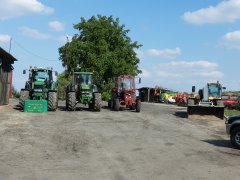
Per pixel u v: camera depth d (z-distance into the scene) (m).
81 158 10.39
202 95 27.80
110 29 57.47
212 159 10.80
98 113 22.94
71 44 54.78
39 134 13.98
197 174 8.93
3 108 23.36
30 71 24.00
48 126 16.12
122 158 10.52
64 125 16.64
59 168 9.21
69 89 25.02
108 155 10.87
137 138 14.08
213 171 9.27
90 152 11.22
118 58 56.78
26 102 21.80
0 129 14.66
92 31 56.84
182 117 23.61
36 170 8.95
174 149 12.16
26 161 9.83
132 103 26.08
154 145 12.73
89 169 9.17
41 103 21.95
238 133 13.00
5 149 11.19
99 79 53.50
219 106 22.81
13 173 8.59
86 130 15.48
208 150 12.31
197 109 23.19
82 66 53.84
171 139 14.27
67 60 54.38
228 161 10.59
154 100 55.75
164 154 11.26
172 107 35.84
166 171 9.14
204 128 18.62
